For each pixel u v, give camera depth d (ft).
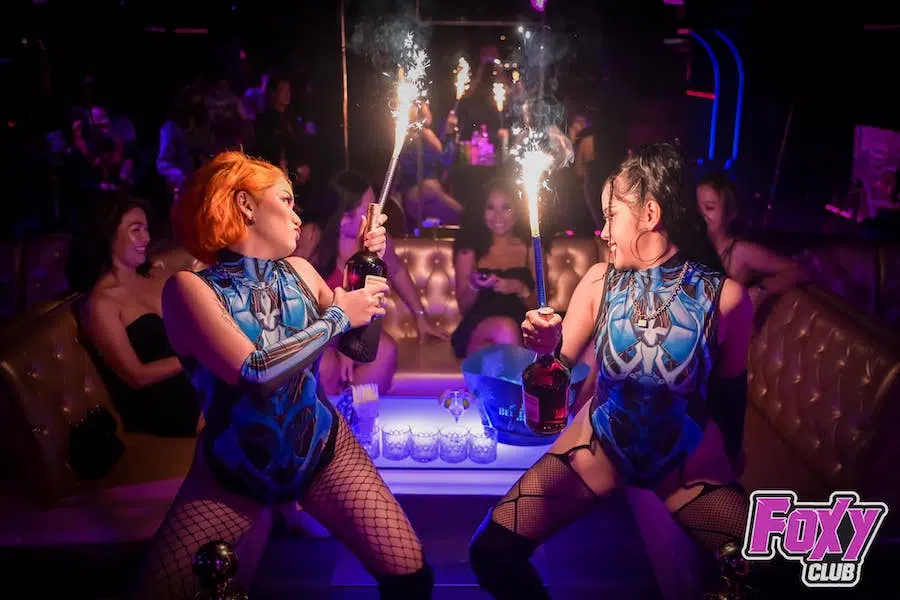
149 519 9.00
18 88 24.43
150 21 27.25
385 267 7.86
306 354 6.84
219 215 6.97
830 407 9.84
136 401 10.89
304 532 11.14
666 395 7.20
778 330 11.59
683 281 7.23
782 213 30.32
